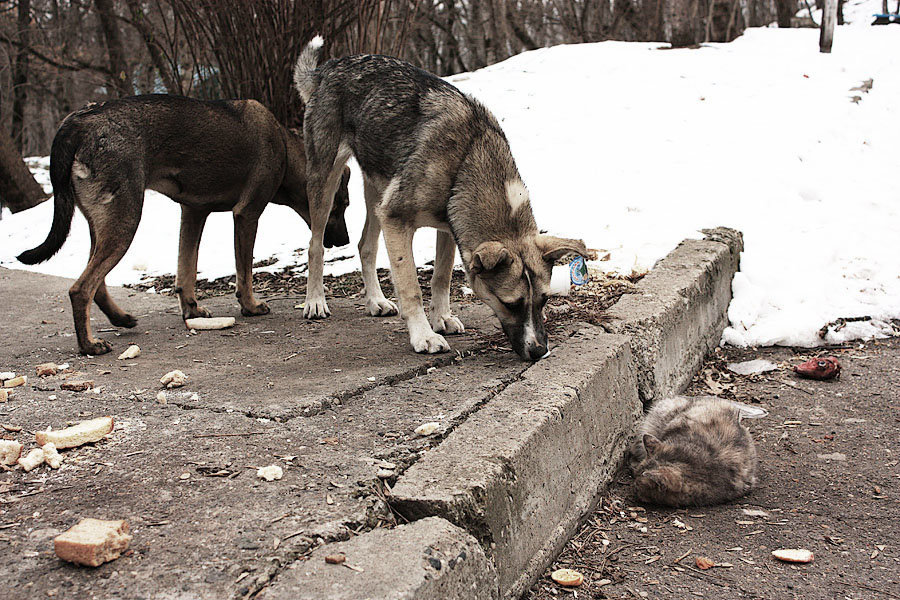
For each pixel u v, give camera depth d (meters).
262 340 4.98
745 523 3.60
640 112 9.82
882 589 3.00
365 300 6.10
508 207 4.39
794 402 5.13
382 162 4.87
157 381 3.99
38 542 2.32
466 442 2.99
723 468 3.79
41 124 30.23
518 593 2.90
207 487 2.69
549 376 3.77
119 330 5.42
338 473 2.79
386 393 3.74
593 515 3.73
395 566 2.16
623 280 5.87
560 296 5.57
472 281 4.32
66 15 25.00
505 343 4.65
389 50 10.81
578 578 3.07
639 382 4.56
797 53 12.01
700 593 2.98
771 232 7.23
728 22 15.77
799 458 4.32
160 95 5.15
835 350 6.01
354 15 9.43
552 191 8.09
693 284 5.55
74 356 4.65
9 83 21.61
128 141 4.82
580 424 3.62
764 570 3.16
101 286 5.13
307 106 5.57
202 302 6.44
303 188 6.17
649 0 27.39
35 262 4.71
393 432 3.20
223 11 9.21
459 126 4.54
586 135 9.33
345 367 4.20
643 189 7.94
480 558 2.46
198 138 5.27
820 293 6.57
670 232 6.97
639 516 3.72
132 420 3.37
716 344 6.21
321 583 2.08
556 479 3.32
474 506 2.62
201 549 2.26
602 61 12.03
